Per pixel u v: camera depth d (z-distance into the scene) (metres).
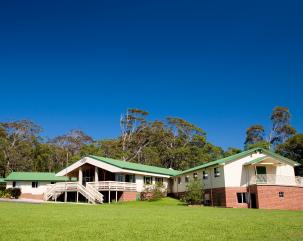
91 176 47.44
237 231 14.02
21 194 54.19
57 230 13.40
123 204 37.34
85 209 25.80
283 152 59.34
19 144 74.44
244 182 40.06
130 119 82.38
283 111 74.19
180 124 80.00
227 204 38.94
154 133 80.19
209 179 42.94
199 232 13.62
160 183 48.41
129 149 80.94
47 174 57.62
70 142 83.44
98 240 11.36
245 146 76.81
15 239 11.11
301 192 39.28
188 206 36.06
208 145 78.50
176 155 75.06
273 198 38.06
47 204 31.09
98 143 81.25
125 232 13.27
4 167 71.44
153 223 16.59
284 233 13.62
